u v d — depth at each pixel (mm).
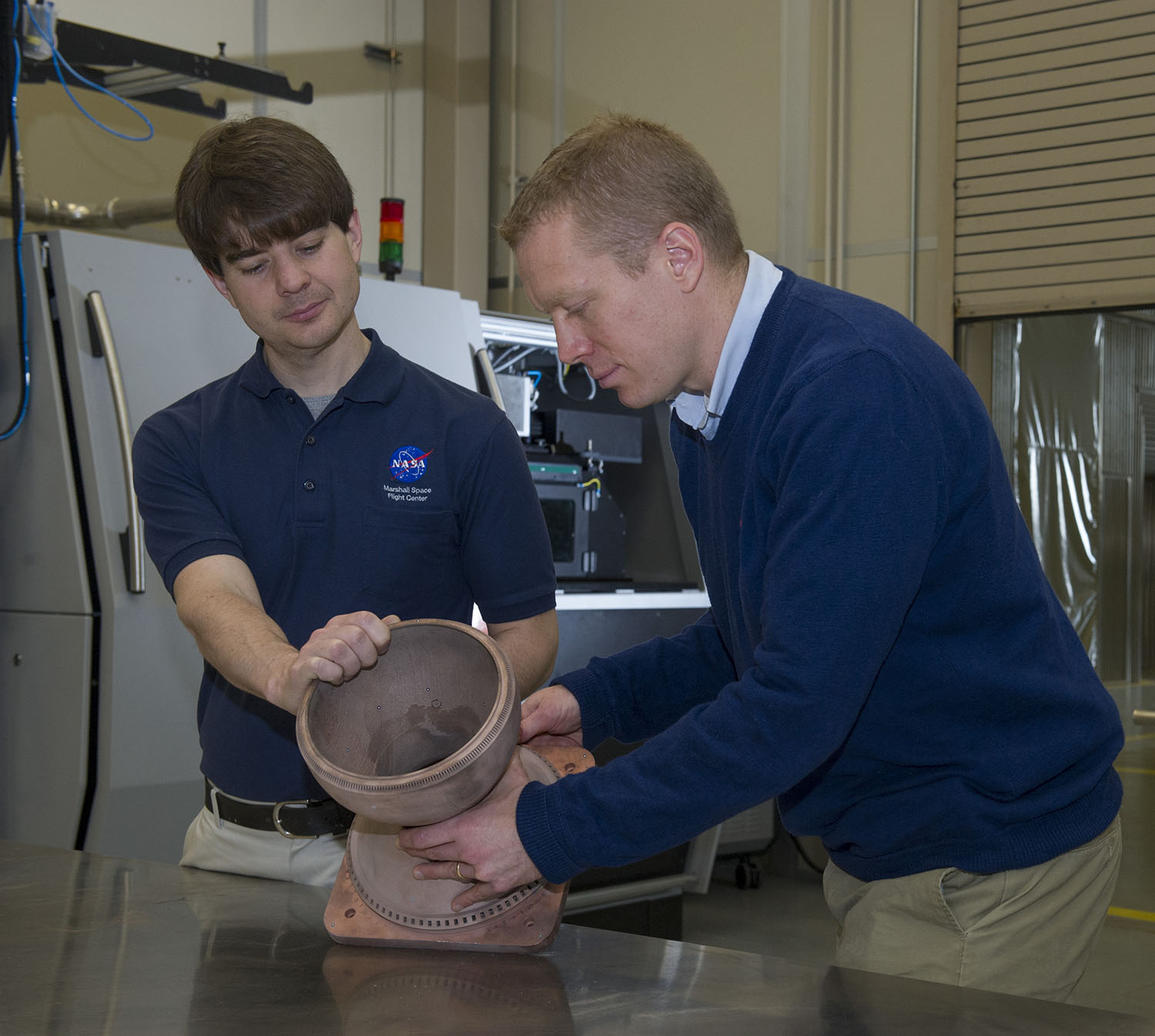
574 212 1116
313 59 5027
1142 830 4789
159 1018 901
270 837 1554
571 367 4059
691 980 1005
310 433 1529
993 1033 883
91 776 2594
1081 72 4008
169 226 4535
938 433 1063
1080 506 5336
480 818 1062
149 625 2605
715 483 1283
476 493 1553
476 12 5410
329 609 1540
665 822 1029
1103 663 5508
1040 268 4117
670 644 1476
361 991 968
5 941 1093
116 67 3791
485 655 1091
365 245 5238
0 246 2713
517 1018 906
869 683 1028
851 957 1314
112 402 2641
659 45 5047
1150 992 3410
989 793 1218
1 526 2730
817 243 4645
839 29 4547
